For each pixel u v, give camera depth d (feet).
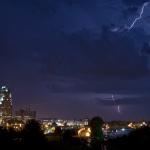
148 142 117.91
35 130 119.65
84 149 125.49
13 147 107.96
